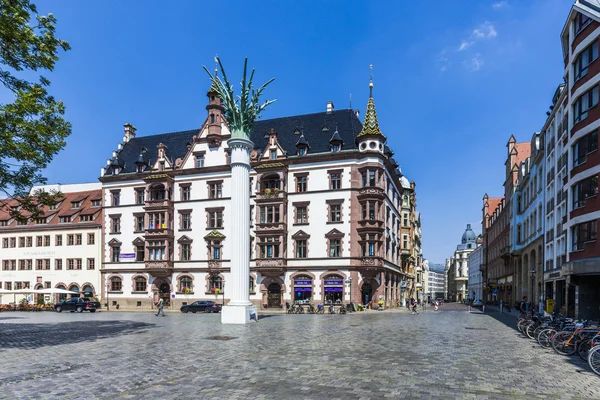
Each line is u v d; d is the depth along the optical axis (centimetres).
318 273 4988
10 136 1934
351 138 5269
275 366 1370
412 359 1501
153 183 5781
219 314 4488
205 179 5597
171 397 1006
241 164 3272
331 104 5769
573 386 1124
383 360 1479
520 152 7162
